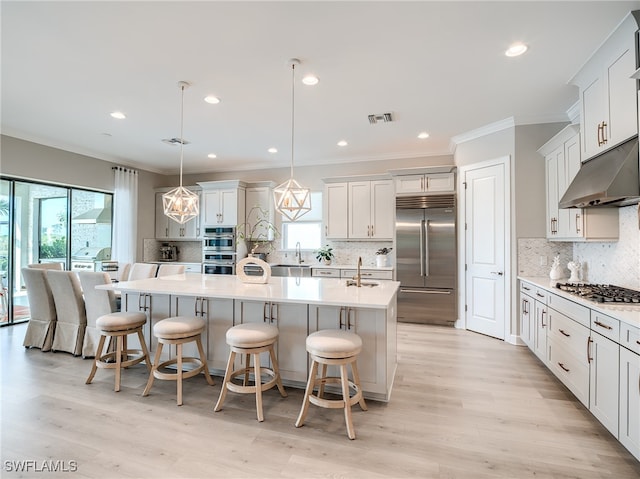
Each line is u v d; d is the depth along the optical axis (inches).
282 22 88.6
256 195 246.8
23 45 99.0
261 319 112.4
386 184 213.0
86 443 81.0
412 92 130.0
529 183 155.9
